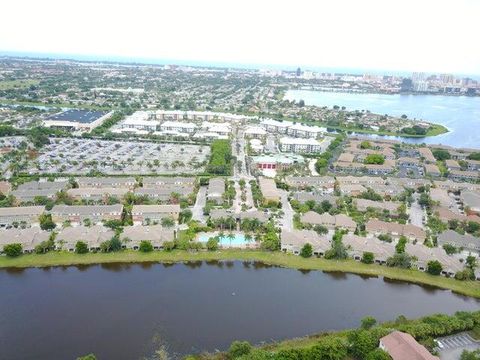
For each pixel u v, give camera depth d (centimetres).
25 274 17862
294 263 19325
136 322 14962
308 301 16700
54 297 16325
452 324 14350
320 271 18975
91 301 16150
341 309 16238
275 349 13588
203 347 13750
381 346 13075
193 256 19475
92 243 19462
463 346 13875
